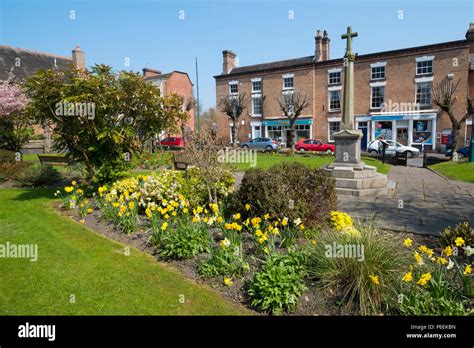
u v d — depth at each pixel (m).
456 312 3.14
